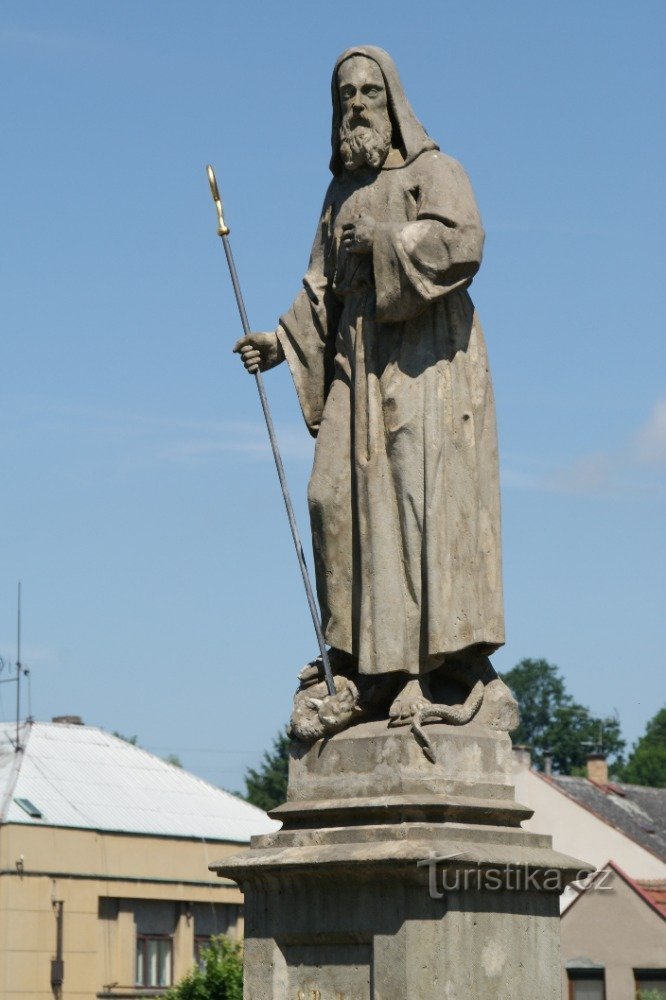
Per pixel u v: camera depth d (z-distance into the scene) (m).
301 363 14.84
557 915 13.71
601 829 62.22
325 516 14.16
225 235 15.14
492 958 13.11
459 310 14.02
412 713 13.48
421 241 13.54
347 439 14.19
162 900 59.03
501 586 13.95
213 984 46.66
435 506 13.62
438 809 13.16
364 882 13.05
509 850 13.30
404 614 13.70
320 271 14.84
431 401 13.77
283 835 13.57
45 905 56.25
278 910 13.52
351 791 13.55
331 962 13.25
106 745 64.25
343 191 14.66
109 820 58.91
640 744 107.38
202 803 62.59
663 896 51.06
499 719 13.96
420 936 12.80
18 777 59.44
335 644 14.09
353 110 14.37
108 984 57.00
